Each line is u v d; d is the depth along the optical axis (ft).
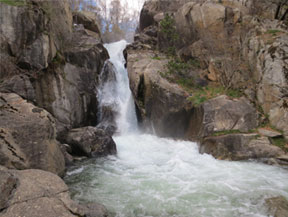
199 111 38.14
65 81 40.19
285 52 36.63
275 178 24.43
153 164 30.27
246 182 23.48
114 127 49.26
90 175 26.09
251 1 50.31
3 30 32.19
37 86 34.58
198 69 50.08
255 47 42.91
